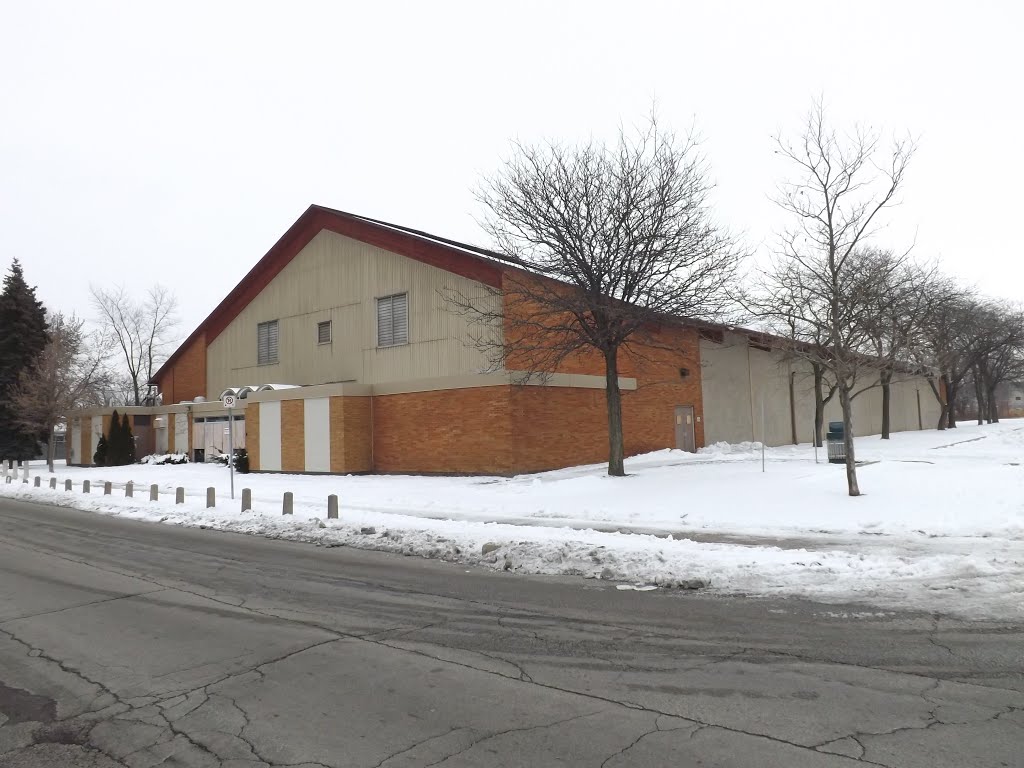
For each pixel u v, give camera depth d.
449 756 4.25
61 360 40.25
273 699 5.28
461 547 11.39
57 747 4.57
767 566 9.17
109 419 39.31
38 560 11.69
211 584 9.53
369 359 28.47
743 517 13.70
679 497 16.30
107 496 21.91
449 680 5.59
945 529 11.48
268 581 9.65
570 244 18.97
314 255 31.27
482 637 6.75
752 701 4.96
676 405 31.33
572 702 5.06
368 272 28.81
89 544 13.34
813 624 6.80
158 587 9.41
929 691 5.05
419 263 26.91
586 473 22.69
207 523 15.66
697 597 8.04
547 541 11.16
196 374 38.12
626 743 4.36
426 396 25.98
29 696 5.48
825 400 29.44
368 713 4.96
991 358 56.47
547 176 19.84
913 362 26.47
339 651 6.42
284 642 6.75
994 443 32.81
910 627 6.61
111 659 6.35
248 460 30.20
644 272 19.02
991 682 5.20
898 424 49.19
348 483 23.72
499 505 16.88
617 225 18.84
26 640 7.00
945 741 4.25
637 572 9.19
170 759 4.36
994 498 13.49
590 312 20.39
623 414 28.48
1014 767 3.92
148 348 64.88
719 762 4.07
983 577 8.34
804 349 23.84
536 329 22.66
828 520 12.87
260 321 34.00
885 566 8.91
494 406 24.05
